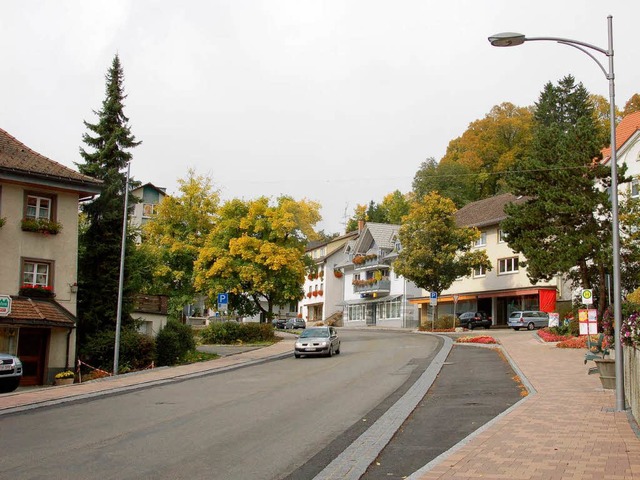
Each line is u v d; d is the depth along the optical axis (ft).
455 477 26.61
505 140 260.83
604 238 120.57
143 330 111.75
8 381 68.95
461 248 176.55
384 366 85.40
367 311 261.85
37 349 87.35
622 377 44.24
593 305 127.03
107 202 103.50
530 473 27.04
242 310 156.97
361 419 44.52
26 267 88.63
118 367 88.63
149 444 36.58
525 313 161.99
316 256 314.96
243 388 65.98
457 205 256.32
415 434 38.81
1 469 30.50
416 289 233.14
